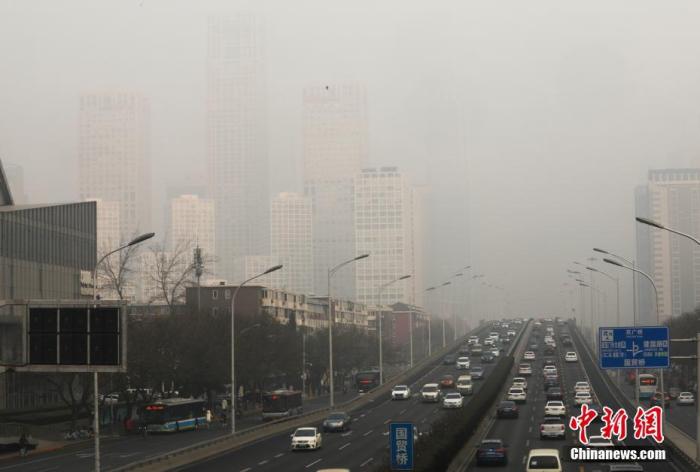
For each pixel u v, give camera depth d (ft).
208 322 641.81
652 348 329.11
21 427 443.32
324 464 331.36
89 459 379.96
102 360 258.57
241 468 327.26
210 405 644.69
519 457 339.77
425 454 274.36
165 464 335.47
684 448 357.41
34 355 260.42
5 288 555.28
